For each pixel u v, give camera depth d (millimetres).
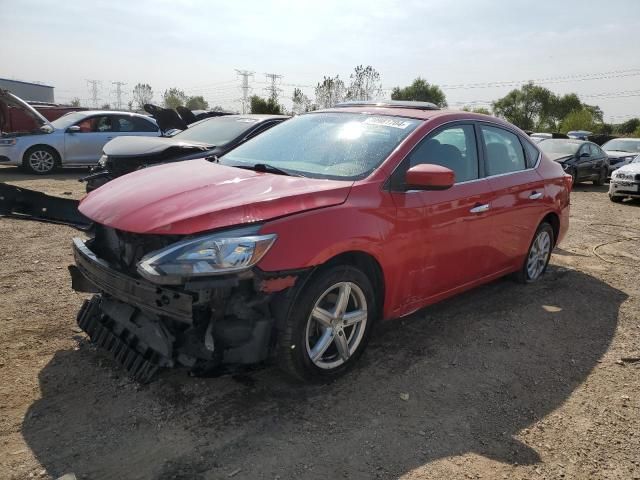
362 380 3545
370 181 3537
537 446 2973
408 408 3254
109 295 3516
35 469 2562
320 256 3084
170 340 3018
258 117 8086
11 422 2900
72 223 4215
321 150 3965
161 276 2756
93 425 2916
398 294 3756
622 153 19859
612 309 5156
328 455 2777
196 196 3186
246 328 2963
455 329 4457
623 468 2824
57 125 13383
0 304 4363
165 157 6664
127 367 3229
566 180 5848
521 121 75188
